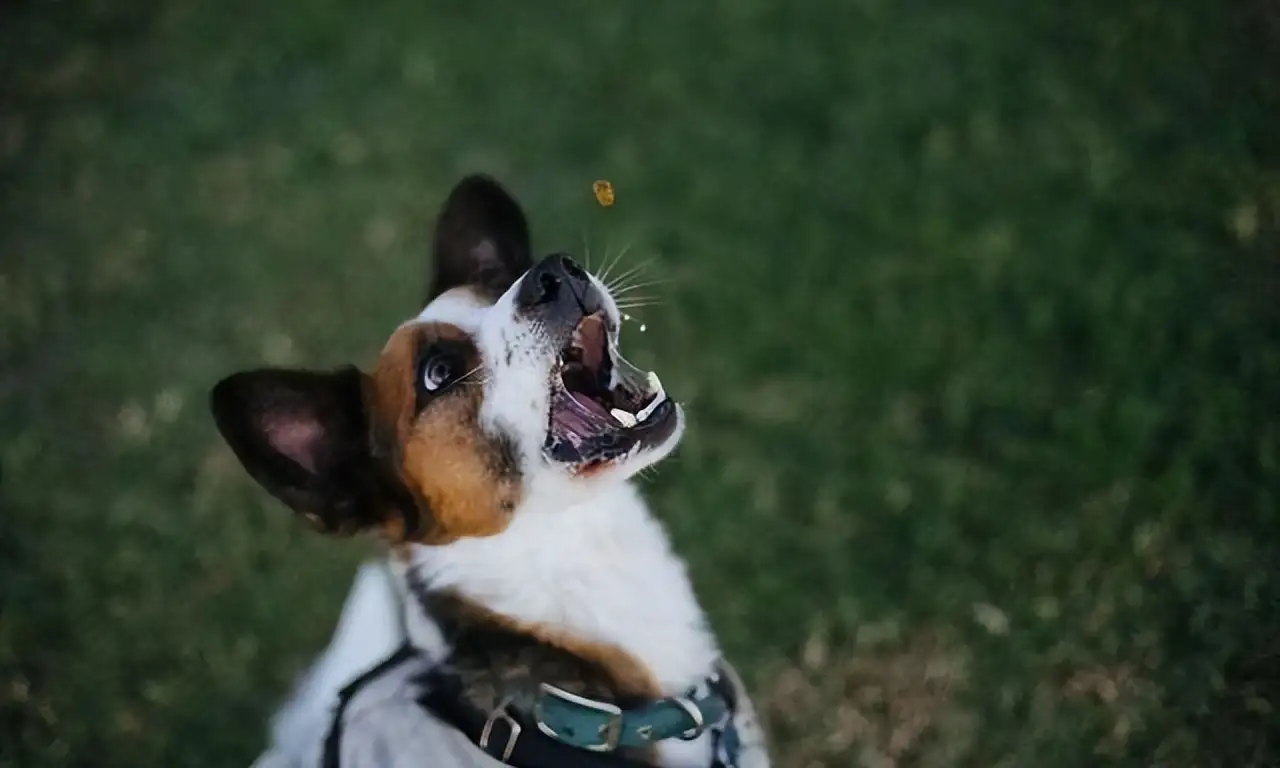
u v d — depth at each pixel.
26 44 1.50
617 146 1.35
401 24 1.46
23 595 1.19
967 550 1.11
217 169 1.40
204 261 1.35
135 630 1.17
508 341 0.85
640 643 0.85
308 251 1.34
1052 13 1.36
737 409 1.19
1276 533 1.09
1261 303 1.19
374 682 0.85
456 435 0.85
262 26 1.48
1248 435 1.13
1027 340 1.19
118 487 1.23
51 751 1.13
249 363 1.29
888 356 1.20
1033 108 1.31
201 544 1.20
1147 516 1.11
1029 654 1.07
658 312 1.24
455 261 0.94
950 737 1.06
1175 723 1.04
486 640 0.84
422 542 0.86
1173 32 1.33
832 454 1.17
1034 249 1.24
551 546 0.85
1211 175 1.25
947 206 1.27
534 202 1.32
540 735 0.83
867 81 1.35
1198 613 1.07
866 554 1.12
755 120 1.34
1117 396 1.16
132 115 1.44
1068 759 1.04
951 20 1.38
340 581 1.17
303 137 1.41
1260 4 1.33
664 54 1.40
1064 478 1.13
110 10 1.51
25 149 1.43
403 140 1.39
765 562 1.13
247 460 0.85
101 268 1.35
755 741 0.89
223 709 1.13
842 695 1.08
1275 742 1.02
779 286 1.25
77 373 1.30
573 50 1.42
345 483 0.86
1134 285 1.21
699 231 1.28
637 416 0.86
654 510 1.15
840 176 1.30
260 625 1.16
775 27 1.40
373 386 0.86
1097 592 1.09
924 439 1.16
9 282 1.35
